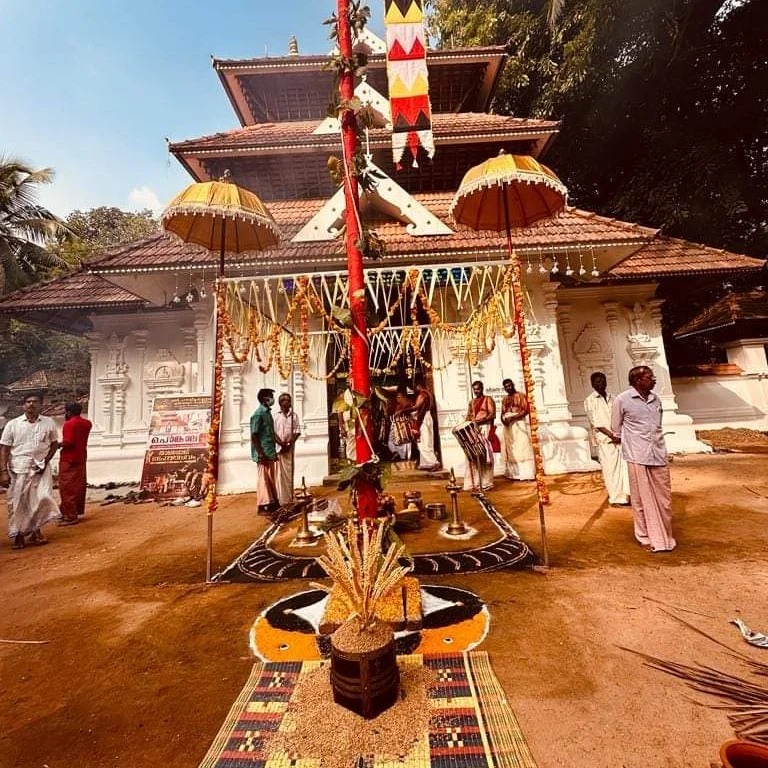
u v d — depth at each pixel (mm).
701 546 4336
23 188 18359
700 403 11523
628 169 14078
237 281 4598
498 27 13805
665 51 11844
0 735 2234
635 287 10820
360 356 3408
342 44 3578
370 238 3459
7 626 3447
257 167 10172
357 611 2342
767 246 12969
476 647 2762
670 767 1848
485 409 7586
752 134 12680
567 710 2193
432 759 1906
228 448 8516
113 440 10227
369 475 3322
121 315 10734
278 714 2225
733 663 2520
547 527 5160
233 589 3906
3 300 10281
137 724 2256
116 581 4281
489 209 5363
